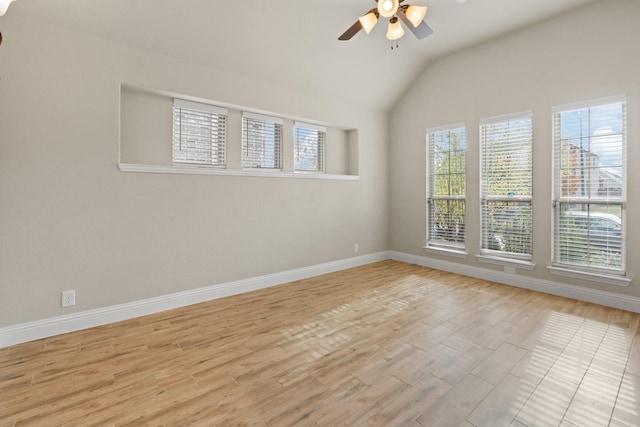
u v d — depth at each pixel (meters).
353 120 4.62
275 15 3.01
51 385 1.85
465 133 4.17
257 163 3.82
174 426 1.52
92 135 2.62
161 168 2.96
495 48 3.82
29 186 2.38
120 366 2.05
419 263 4.80
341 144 4.77
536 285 3.56
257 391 1.79
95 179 2.65
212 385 1.85
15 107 2.32
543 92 3.45
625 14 2.92
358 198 4.75
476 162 4.06
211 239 3.32
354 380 1.89
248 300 3.31
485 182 4.02
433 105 4.50
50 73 2.44
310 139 4.39
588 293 3.20
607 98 3.03
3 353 2.21
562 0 3.07
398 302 3.21
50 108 2.44
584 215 3.25
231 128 3.59
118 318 2.78
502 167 3.84
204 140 3.42
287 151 4.09
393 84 4.57
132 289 2.86
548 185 3.45
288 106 3.87
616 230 3.06
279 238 3.88
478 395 1.74
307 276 4.16
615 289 3.04
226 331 2.57
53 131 2.46
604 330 2.54
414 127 4.77
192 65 3.12
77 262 2.59
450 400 1.70
